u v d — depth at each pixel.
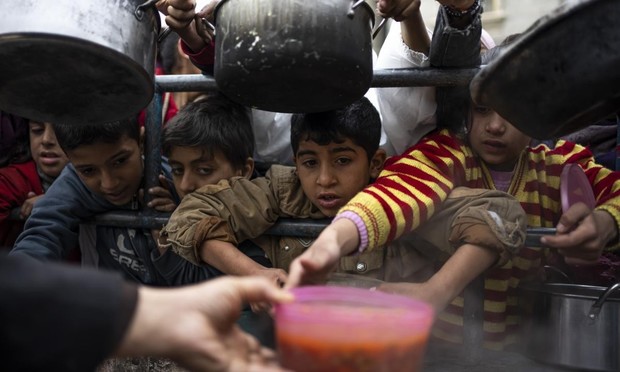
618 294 1.51
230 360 0.80
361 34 1.35
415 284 1.38
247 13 1.31
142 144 1.90
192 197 1.68
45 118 1.57
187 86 1.68
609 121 2.20
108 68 1.37
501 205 1.47
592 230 1.39
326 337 0.75
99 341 0.74
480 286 1.57
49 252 1.74
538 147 1.74
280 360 0.81
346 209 1.37
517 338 1.68
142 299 0.79
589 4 1.07
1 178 2.09
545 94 1.18
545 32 1.11
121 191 1.77
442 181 1.52
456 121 1.68
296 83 1.35
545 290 1.51
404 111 1.76
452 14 1.43
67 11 1.29
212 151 1.72
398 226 1.39
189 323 0.79
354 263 1.66
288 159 2.03
